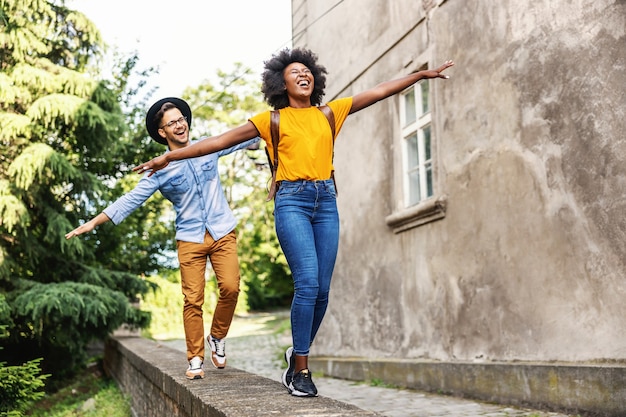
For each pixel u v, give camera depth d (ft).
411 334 26.04
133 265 46.29
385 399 22.65
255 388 12.23
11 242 34.47
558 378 17.30
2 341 34.37
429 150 26.04
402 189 27.50
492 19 21.02
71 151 39.19
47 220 34.42
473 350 21.83
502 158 20.45
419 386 24.43
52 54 38.65
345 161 32.76
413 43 26.35
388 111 28.53
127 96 49.21
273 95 11.57
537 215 18.88
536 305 18.84
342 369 30.86
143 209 46.68
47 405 32.94
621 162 15.93
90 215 38.75
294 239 11.02
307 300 11.02
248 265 111.14
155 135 14.46
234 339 62.75
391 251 27.84
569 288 17.57
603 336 16.43
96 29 38.91
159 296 80.74
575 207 17.40
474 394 21.02
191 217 14.26
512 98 20.02
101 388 36.96
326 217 11.39
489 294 21.01
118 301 35.17
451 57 23.40
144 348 28.40
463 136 22.56
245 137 11.16
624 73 15.90
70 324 33.60
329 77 34.91
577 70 17.39
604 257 16.43
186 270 14.35
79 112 34.01
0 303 27.86
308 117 11.25
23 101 34.76
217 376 14.37
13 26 34.24
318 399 10.78
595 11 16.81
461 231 22.65
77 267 37.81
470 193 22.12
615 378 15.49
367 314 29.81
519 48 19.70
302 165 11.07
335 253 11.50
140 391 22.65
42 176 33.37
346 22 32.83
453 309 23.06
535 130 18.98
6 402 22.27
